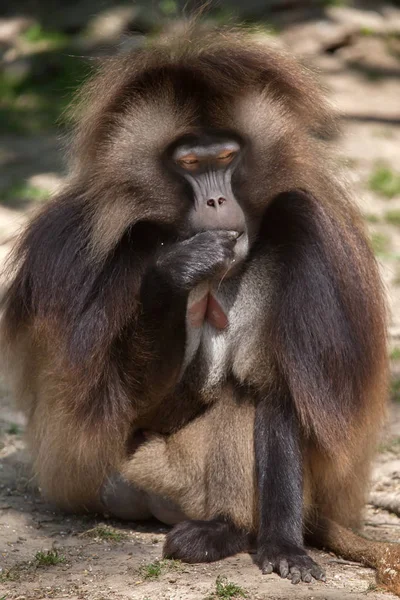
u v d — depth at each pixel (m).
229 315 11.95
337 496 12.69
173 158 11.55
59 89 40.84
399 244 26.64
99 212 11.60
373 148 34.72
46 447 12.62
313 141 12.41
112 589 10.50
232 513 11.77
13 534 12.32
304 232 11.70
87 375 11.42
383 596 10.33
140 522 13.09
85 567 11.22
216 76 11.36
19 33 45.53
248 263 11.96
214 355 11.98
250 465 11.78
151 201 11.66
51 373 11.99
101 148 11.74
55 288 11.64
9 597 10.31
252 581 10.72
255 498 11.80
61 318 11.59
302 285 11.55
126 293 11.47
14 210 29.19
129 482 12.35
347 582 10.88
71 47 43.06
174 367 11.69
